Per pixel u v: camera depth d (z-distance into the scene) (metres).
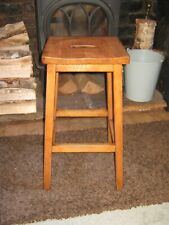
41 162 1.52
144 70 1.84
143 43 2.02
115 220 1.23
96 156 1.57
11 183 1.39
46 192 1.34
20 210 1.25
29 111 1.88
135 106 1.96
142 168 1.49
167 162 1.54
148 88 1.93
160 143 1.67
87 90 2.06
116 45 1.30
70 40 1.37
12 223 1.20
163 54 1.97
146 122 1.86
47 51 1.19
